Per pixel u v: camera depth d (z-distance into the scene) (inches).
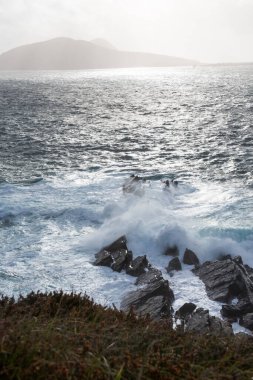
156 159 1334.9
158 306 509.0
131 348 214.8
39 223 797.9
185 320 485.1
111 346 211.3
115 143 1594.5
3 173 1152.8
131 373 185.3
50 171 1181.7
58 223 799.7
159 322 277.3
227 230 717.9
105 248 687.1
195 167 1226.0
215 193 968.9
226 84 5605.3
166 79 7824.8
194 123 2081.7
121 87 5374.0
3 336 189.2
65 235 751.1
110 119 2279.8
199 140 1627.7
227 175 1128.2
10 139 1633.9
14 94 3976.4
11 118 2244.1
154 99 3558.1
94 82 6801.2
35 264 640.4
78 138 1688.0
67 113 2514.8
